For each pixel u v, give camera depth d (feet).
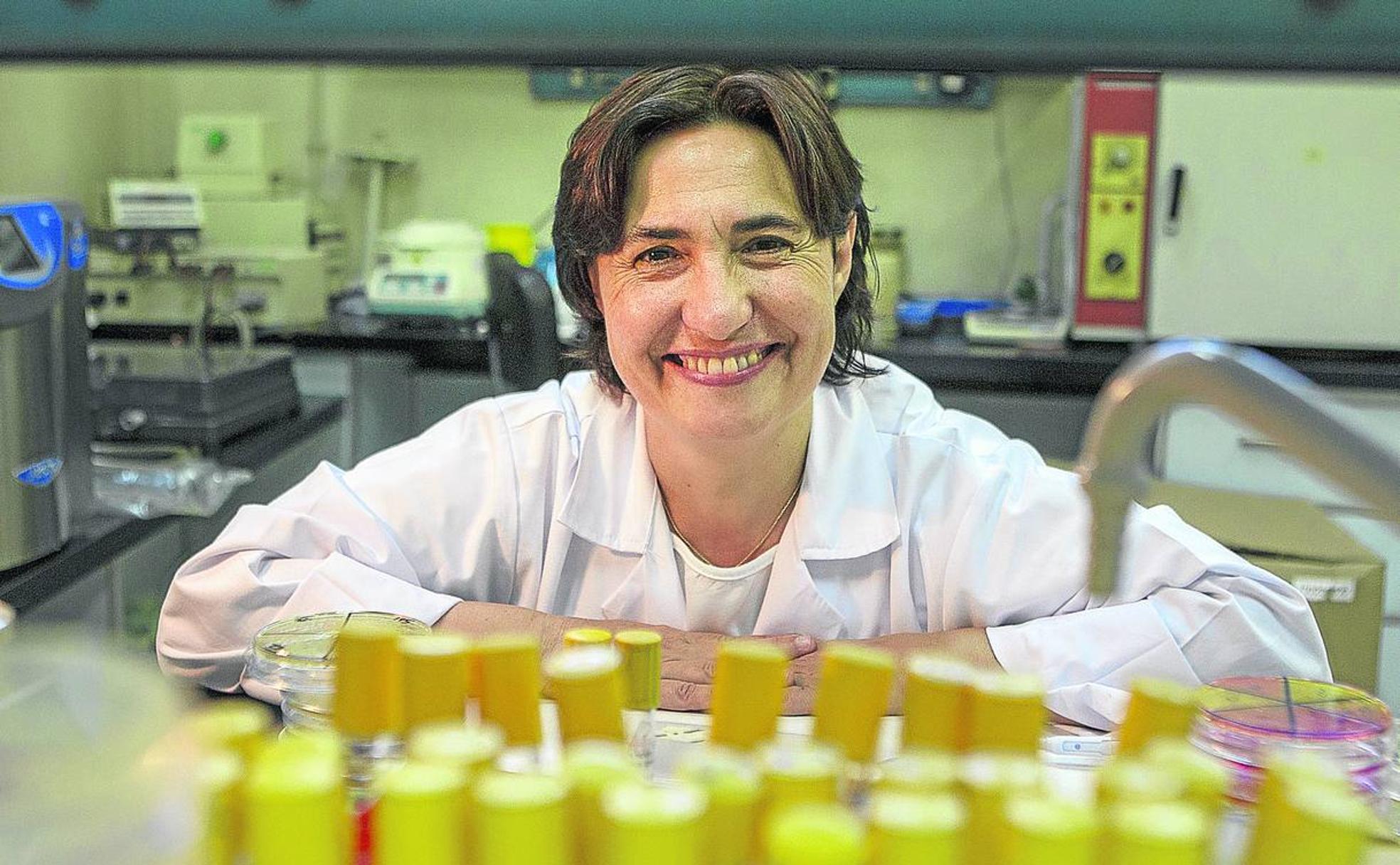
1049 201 11.76
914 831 2.25
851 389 4.97
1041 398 10.23
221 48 2.08
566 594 4.98
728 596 4.75
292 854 2.34
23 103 11.23
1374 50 1.87
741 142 4.11
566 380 5.29
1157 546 4.50
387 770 2.66
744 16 1.96
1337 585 6.65
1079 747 3.63
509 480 4.95
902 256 12.28
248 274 11.37
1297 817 2.34
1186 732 2.85
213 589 4.61
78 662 2.52
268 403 9.06
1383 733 3.38
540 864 2.28
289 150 13.16
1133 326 10.32
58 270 5.84
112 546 6.42
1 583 5.60
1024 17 1.92
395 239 11.86
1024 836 2.24
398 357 11.21
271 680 3.58
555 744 3.40
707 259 4.11
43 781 2.08
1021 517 4.71
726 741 2.92
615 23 1.99
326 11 2.03
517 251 12.26
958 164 12.28
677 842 2.22
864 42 1.95
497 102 12.85
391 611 4.49
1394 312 9.88
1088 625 4.36
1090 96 9.99
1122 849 2.24
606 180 4.12
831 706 2.91
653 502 4.77
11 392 5.65
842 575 4.79
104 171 12.71
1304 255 9.90
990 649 4.39
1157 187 9.96
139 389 8.14
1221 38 1.90
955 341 11.18
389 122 13.01
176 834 2.12
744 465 4.53
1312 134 9.71
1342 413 2.06
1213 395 2.12
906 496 4.79
